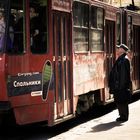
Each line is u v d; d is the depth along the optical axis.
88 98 14.20
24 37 10.39
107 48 15.85
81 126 13.12
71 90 12.40
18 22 10.28
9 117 10.91
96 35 14.61
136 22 19.39
